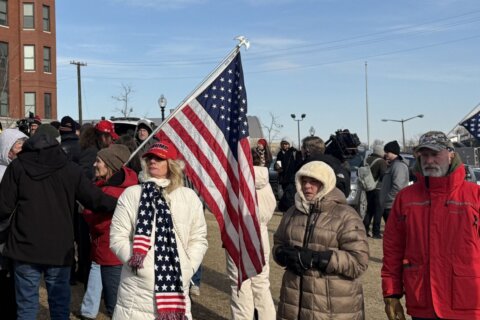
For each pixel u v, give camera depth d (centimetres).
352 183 1415
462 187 346
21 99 4206
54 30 4409
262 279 559
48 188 462
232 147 502
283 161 1586
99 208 481
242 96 508
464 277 336
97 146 718
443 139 351
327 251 385
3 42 4122
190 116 507
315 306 388
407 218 360
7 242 464
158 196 378
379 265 916
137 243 362
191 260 379
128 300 369
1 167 538
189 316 379
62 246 466
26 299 463
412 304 353
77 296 681
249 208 484
